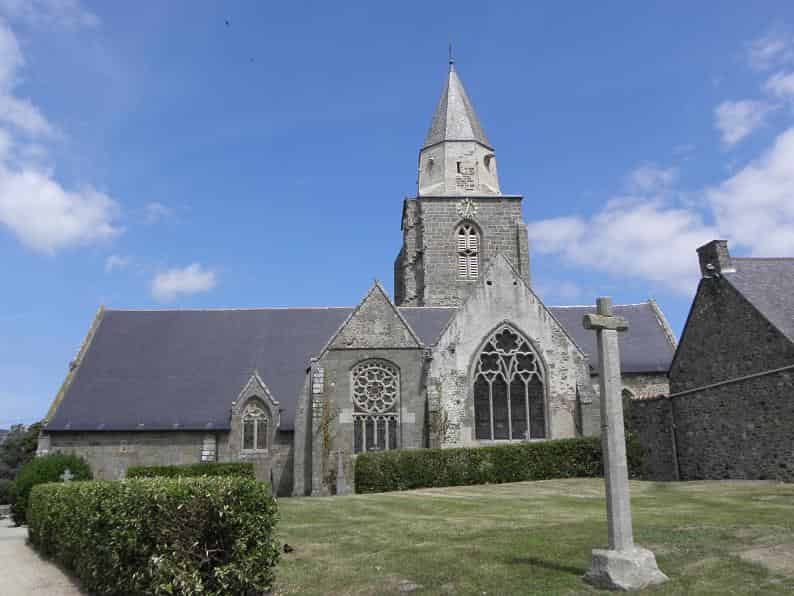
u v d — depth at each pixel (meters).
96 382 43.50
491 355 38.25
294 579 13.82
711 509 19.50
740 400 30.16
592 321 13.12
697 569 12.59
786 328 29.02
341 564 14.77
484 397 37.72
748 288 32.03
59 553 19.45
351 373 37.28
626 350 45.81
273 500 13.66
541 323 38.69
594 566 12.23
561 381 37.94
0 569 19.50
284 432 40.59
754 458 29.16
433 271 53.31
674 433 34.53
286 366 44.66
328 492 35.34
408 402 37.00
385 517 21.64
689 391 33.47
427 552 15.15
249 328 47.97
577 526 17.14
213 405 42.12
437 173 57.16
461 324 38.22
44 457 38.78
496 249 54.16
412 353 37.69
